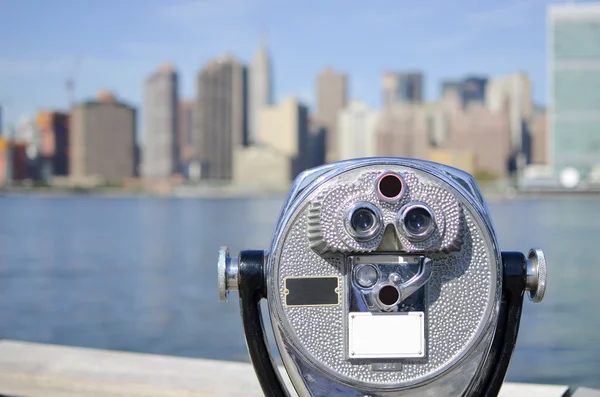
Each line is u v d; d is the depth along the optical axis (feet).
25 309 52.54
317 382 6.67
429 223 6.37
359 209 6.40
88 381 10.27
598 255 91.04
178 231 152.97
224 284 6.99
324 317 6.64
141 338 40.55
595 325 41.42
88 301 56.75
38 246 115.34
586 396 9.79
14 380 10.62
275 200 454.81
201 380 10.27
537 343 36.29
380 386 6.59
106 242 124.36
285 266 6.66
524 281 6.93
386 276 6.57
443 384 6.68
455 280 6.63
